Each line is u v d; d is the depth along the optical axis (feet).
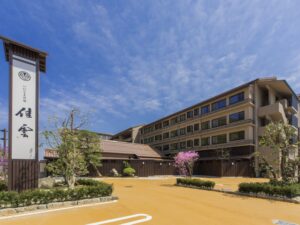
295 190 46.68
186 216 33.30
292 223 30.35
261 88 125.70
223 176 113.50
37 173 39.88
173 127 184.34
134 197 48.88
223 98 138.82
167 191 60.23
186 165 96.37
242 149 122.21
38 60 42.27
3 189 43.52
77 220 30.07
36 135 40.32
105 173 117.29
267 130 61.67
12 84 38.93
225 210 37.40
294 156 57.36
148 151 163.94
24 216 30.94
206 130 148.05
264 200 46.83
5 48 40.55
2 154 72.79
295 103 137.49
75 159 54.65
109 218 31.42
